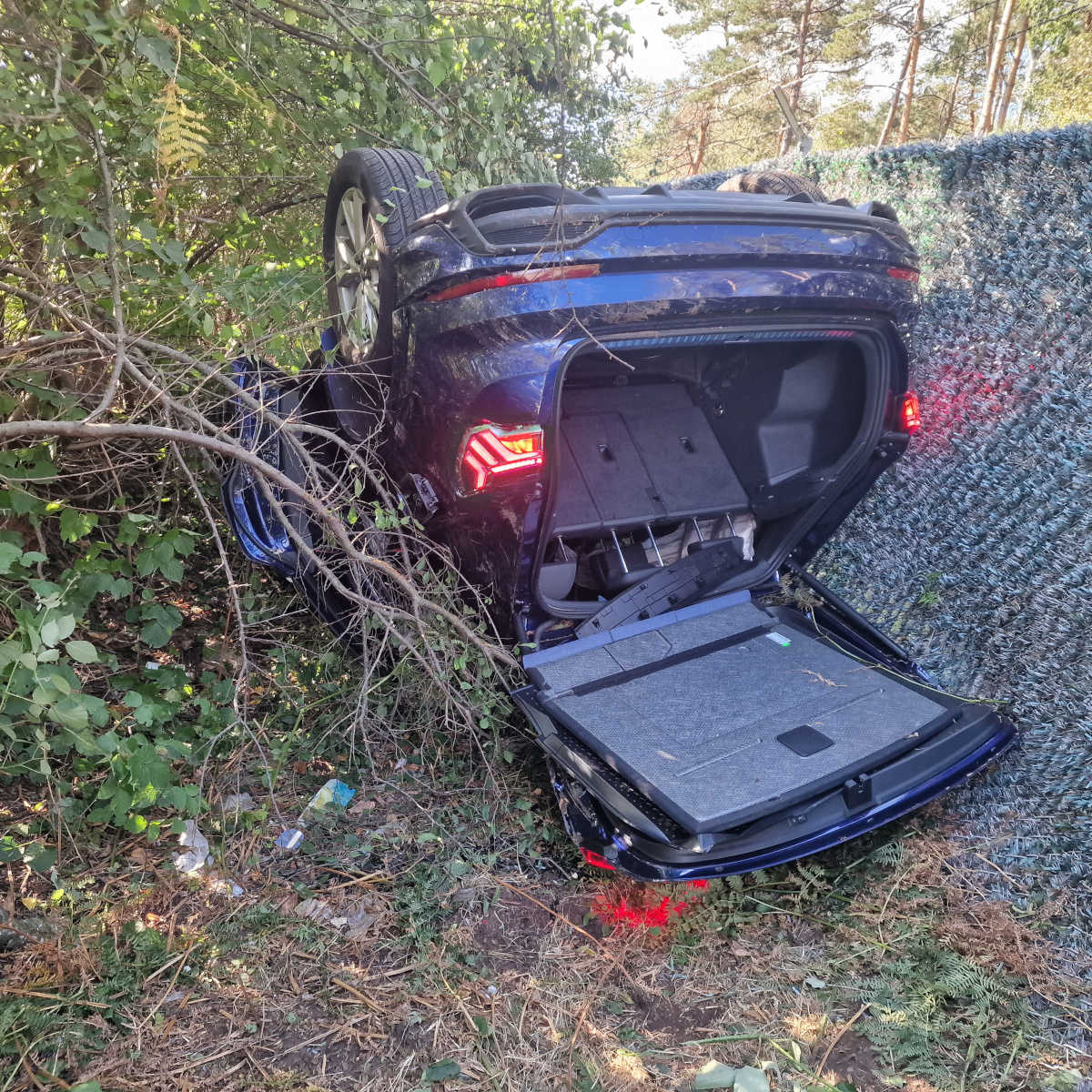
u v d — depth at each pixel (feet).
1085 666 10.55
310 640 12.72
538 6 12.03
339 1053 7.16
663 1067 7.18
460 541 9.97
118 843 9.23
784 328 9.59
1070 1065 7.06
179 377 9.77
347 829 9.98
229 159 13.78
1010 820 9.58
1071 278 11.64
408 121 12.96
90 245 9.07
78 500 11.32
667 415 12.17
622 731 9.33
